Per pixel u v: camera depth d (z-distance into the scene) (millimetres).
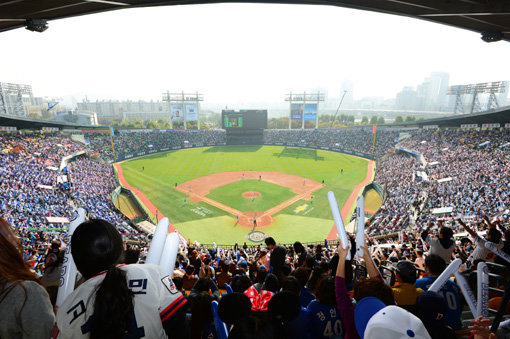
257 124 93875
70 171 50281
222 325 3184
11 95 141375
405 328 1825
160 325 1776
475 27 13602
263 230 33906
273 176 56750
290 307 2660
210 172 60031
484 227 18562
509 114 50312
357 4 12344
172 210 39781
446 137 61906
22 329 1919
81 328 1607
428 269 4496
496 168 40469
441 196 36312
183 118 103312
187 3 12359
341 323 3666
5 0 9594
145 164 67688
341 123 168750
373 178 54500
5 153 49250
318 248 11797
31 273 2107
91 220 1938
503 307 2451
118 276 1657
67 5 11359
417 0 10516
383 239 26062
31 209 32250
